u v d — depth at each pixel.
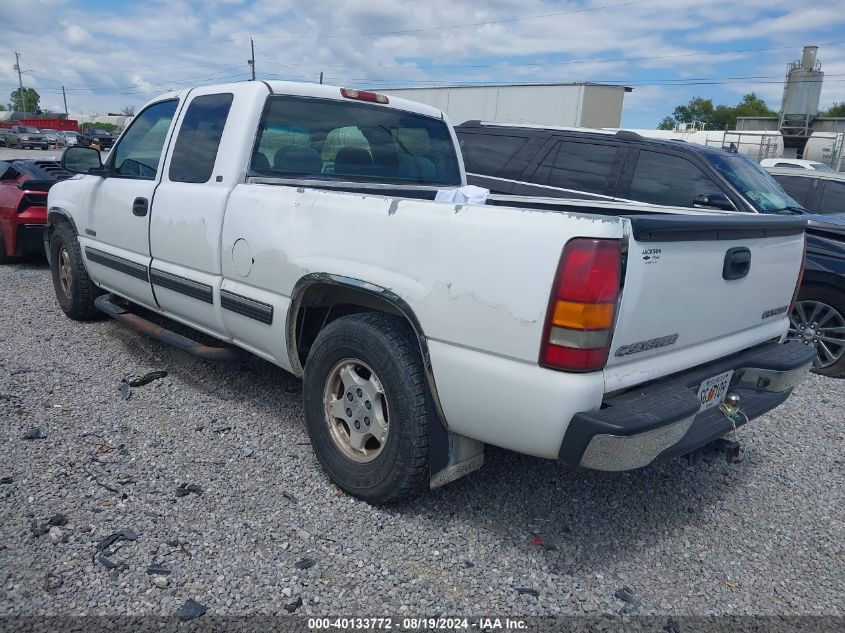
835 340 6.03
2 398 4.35
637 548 3.19
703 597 2.87
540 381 2.58
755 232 3.23
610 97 24.64
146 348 5.49
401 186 4.69
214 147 4.18
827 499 3.77
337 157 4.47
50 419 4.10
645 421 2.53
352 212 3.21
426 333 2.90
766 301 3.52
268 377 4.99
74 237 5.85
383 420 3.23
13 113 82.50
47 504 3.19
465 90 26.77
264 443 3.95
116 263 5.10
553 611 2.71
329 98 4.41
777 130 37.09
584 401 2.55
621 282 2.55
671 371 2.94
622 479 3.83
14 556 2.80
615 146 6.73
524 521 3.33
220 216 3.97
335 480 3.43
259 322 3.77
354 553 2.98
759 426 4.81
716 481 3.92
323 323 3.79
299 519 3.20
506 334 2.65
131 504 3.24
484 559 3.01
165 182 4.55
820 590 2.96
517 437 2.72
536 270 2.56
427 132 5.07
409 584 2.80
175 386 4.75
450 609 2.68
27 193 8.62
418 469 3.08
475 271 2.72
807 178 8.17
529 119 25.56
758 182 6.43
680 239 2.77
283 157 4.20
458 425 2.94
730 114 88.56
